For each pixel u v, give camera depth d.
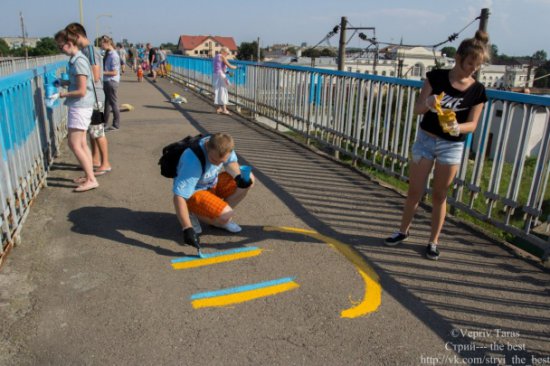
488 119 4.36
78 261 3.61
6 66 12.35
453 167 3.59
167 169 3.81
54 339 2.70
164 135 8.47
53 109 6.41
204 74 15.16
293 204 5.07
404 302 3.24
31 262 3.56
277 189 5.55
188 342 2.71
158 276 3.44
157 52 23.00
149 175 5.86
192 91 16.67
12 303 3.02
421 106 3.56
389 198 5.38
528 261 3.93
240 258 3.77
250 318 2.97
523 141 4.04
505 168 6.68
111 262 3.62
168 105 12.66
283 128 10.66
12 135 4.11
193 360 2.56
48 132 5.94
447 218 4.82
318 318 3.00
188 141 3.83
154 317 2.94
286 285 3.39
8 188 3.70
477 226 4.59
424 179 3.80
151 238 4.05
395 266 3.76
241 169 4.13
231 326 2.88
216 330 2.83
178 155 3.78
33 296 3.11
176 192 3.68
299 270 3.62
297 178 6.04
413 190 3.88
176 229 4.26
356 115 6.50
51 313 2.94
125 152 7.04
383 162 6.02
